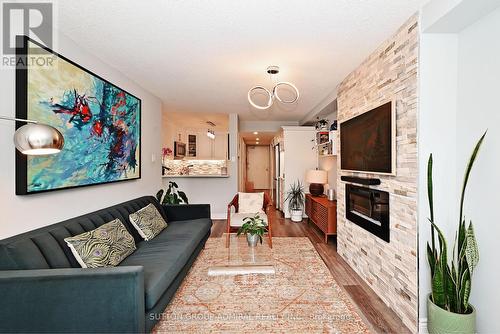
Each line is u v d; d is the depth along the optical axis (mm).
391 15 1799
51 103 1835
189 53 2410
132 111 3109
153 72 2912
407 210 1882
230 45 2250
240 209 3945
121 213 2541
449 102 1771
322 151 4719
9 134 1566
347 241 2969
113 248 1918
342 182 3123
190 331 1757
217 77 3092
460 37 1737
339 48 2309
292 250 3402
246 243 3131
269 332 1743
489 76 1534
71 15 1780
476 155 1460
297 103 4477
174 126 6762
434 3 1612
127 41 2168
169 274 1842
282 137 6043
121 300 1344
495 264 1521
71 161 2039
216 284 2418
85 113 2205
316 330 1769
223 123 6633
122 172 2857
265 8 1709
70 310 1319
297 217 5219
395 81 2029
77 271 1357
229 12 1755
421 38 1750
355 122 2719
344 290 2357
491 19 1514
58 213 1945
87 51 2332
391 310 2051
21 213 1639
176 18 1828
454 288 1566
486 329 1579
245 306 2055
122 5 1671
